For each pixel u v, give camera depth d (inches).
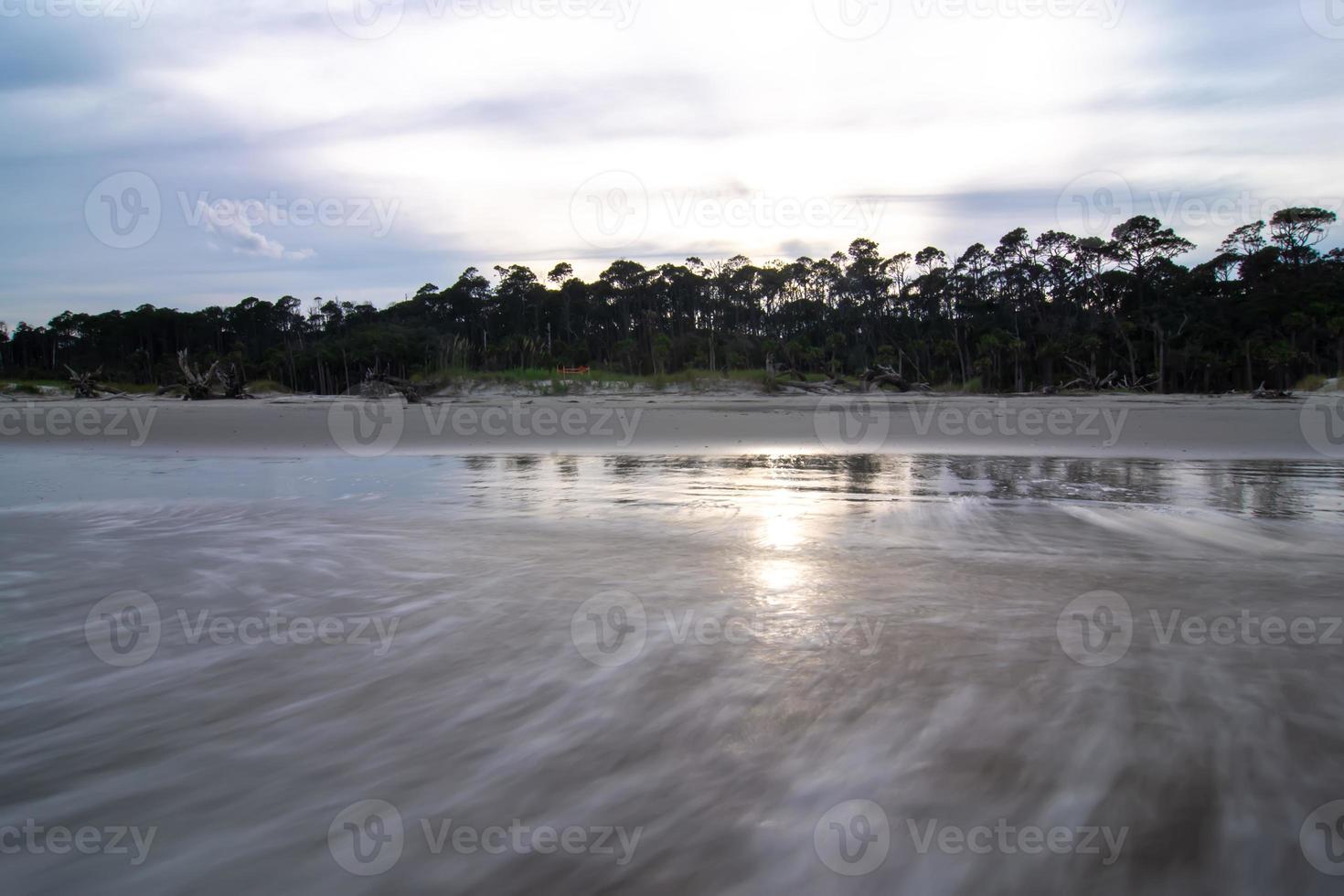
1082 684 104.0
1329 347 2054.6
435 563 174.4
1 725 98.1
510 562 174.6
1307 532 203.8
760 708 98.8
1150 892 65.8
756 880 67.5
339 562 175.3
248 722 97.8
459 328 2888.8
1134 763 84.2
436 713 99.3
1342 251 2379.4
